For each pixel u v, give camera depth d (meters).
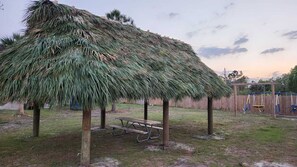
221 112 16.92
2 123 10.48
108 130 8.72
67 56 4.16
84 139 4.55
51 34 4.80
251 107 16.66
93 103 3.90
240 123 11.17
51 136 7.58
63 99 3.71
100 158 5.20
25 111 15.46
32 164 4.79
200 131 8.83
